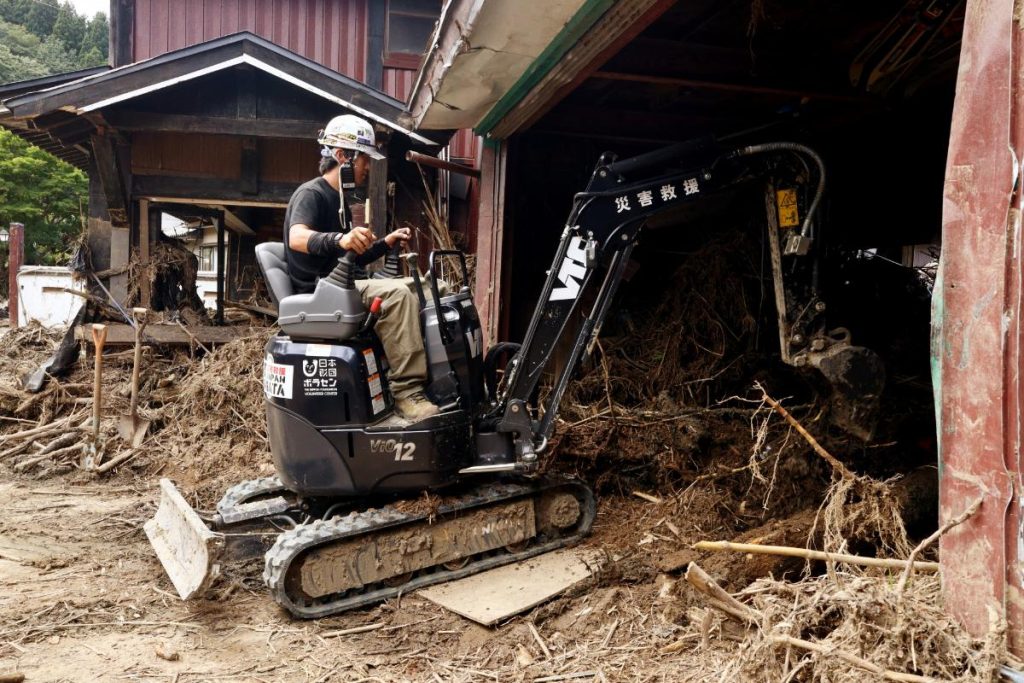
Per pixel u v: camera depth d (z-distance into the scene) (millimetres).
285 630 3373
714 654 2904
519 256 6875
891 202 6348
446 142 8438
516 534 4023
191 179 8055
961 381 2074
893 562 2363
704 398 5254
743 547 2570
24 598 3615
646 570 3686
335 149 3932
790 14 4438
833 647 2107
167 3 10555
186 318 8398
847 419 3801
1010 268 1919
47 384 7355
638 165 4031
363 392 3660
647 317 6043
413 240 8461
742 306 5238
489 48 4590
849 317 5645
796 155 3865
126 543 4469
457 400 3818
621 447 4824
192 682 2879
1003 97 1929
